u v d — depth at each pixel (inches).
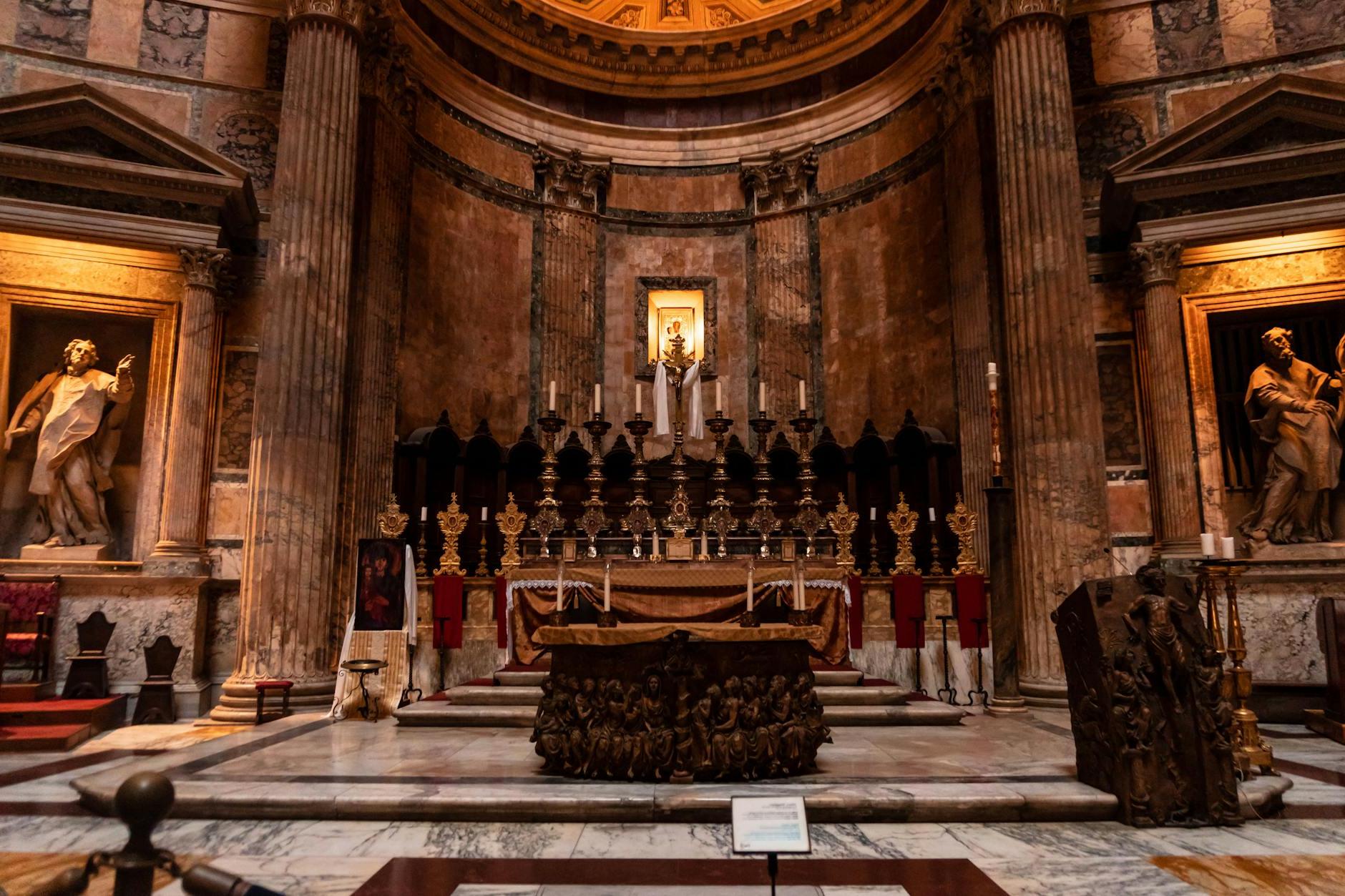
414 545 487.5
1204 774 188.4
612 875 154.2
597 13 669.9
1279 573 381.7
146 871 74.1
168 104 454.9
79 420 417.4
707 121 673.6
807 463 436.1
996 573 333.4
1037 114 391.5
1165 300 418.3
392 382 489.7
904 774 217.9
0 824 192.5
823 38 637.3
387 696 335.6
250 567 358.9
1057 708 341.7
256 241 454.0
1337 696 316.5
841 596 362.6
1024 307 380.2
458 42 593.3
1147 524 423.8
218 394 435.8
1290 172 394.3
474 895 144.2
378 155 486.0
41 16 443.2
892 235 579.5
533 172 631.2
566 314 619.8
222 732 334.0
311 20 405.4
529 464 568.4
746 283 644.7
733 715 213.6
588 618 381.4
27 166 395.9
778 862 162.1
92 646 374.3
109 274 427.5
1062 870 156.6
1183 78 455.8
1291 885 146.9
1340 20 435.2
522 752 253.3
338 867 159.2
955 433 512.1
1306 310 416.2
